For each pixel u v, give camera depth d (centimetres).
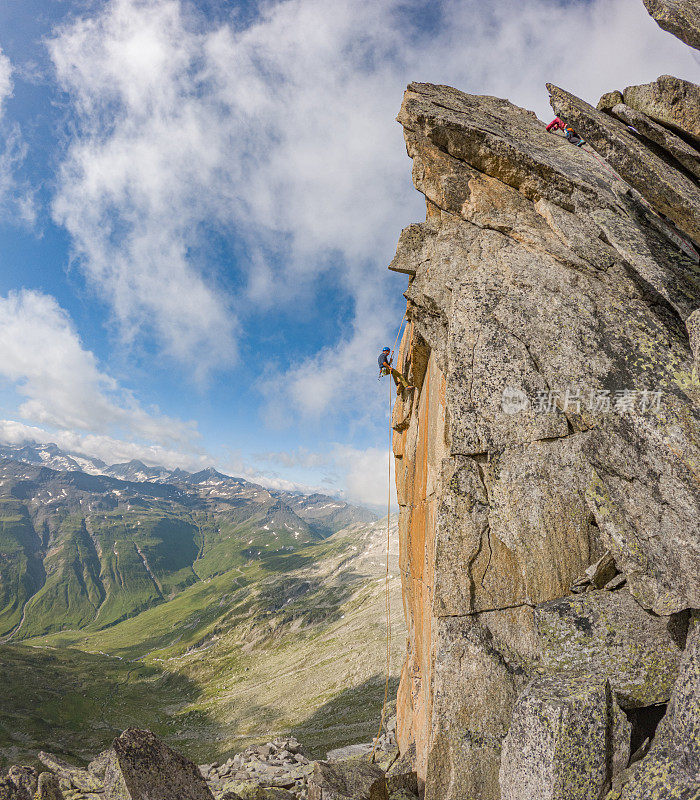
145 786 895
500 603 1080
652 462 930
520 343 1200
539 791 754
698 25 916
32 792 1341
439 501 1173
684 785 662
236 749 15088
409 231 1579
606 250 1272
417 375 1814
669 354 1040
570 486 1075
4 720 17938
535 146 1631
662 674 829
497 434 1155
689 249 1161
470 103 1886
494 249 1386
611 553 948
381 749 2198
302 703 19138
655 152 1098
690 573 813
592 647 885
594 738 763
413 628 1847
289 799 1331
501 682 1017
